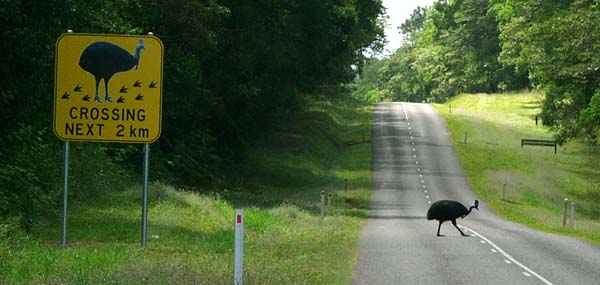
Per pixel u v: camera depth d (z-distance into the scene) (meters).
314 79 69.38
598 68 56.62
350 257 22.81
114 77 22.64
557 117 68.06
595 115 53.53
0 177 25.72
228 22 52.41
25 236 22.42
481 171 72.88
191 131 51.66
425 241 28.09
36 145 30.44
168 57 44.38
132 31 38.12
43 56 25.67
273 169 66.06
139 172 45.28
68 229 25.78
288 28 56.69
